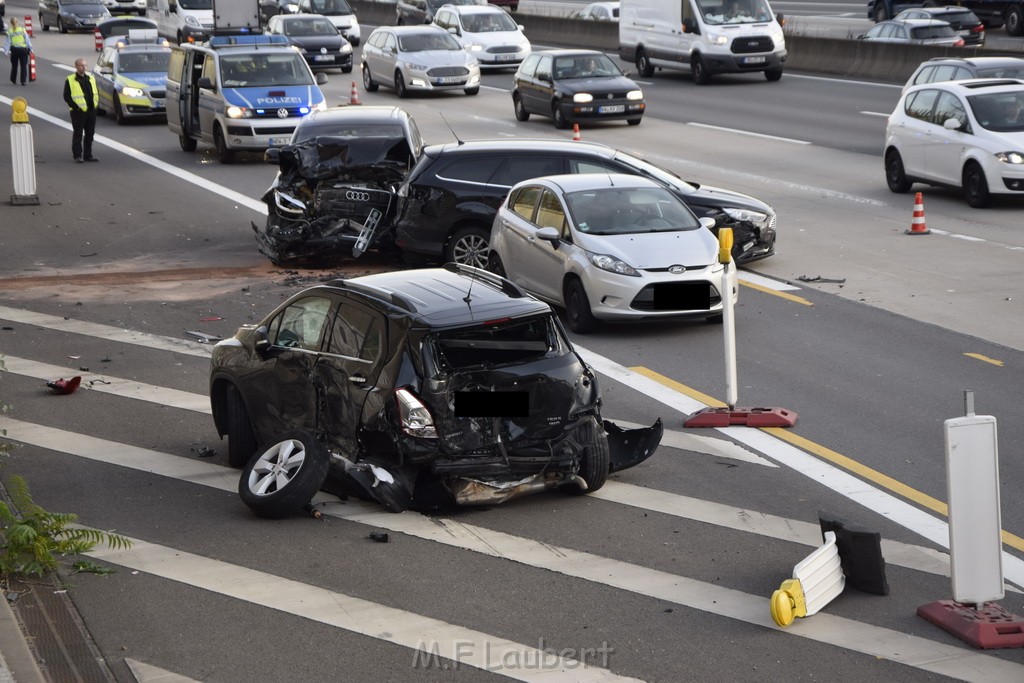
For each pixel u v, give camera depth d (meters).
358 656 18.78
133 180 68.38
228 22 96.50
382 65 101.88
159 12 137.12
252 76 74.06
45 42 147.88
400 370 23.70
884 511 24.83
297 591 21.16
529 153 46.22
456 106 94.81
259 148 72.31
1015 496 25.45
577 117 81.06
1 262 49.94
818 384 33.56
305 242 47.91
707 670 18.34
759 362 35.81
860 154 70.44
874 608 20.52
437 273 27.22
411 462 23.69
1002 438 28.94
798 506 25.12
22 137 60.31
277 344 26.34
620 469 26.58
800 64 109.50
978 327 38.34
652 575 21.81
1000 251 48.19
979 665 18.48
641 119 85.50
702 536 23.61
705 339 38.44
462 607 20.50
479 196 45.69
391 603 20.67
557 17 136.62
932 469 27.11
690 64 101.50
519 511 24.97
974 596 19.72
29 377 35.06
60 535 23.36
